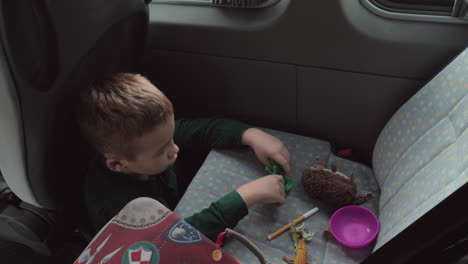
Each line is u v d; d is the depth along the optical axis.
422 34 0.91
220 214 0.89
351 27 0.95
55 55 0.67
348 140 1.18
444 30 0.90
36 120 0.67
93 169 0.90
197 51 1.14
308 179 0.99
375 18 0.94
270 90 1.15
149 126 0.79
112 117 0.78
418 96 0.91
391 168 0.96
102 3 0.73
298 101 1.14
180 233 0.61
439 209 0.57
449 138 0.79
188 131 1.14
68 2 0.65
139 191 0.92
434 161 0.81
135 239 0.61
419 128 0.89
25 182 0.75
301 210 0.99
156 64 1.23
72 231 1.04
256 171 1.08
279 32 1.01
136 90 0.81
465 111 0.78
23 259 1.32
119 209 0.87
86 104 0.78
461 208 0.54
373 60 0.97
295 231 0.92
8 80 0.60
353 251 0.90
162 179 1.04
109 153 0.84
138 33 0.95
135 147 0.82
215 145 1.12
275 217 0.97
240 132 1.10
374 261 0.71
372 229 0.94
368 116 1.09
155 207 0.64
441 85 0.86
